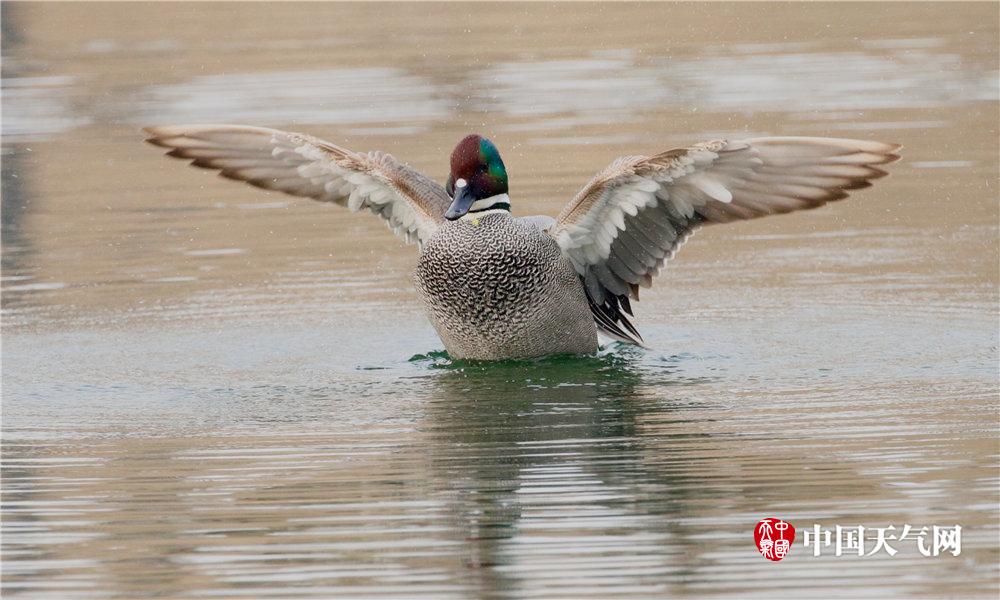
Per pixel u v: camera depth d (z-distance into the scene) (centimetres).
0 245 1838
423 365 1313
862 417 1105
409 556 873
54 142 2397
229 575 856
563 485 979
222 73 2745
